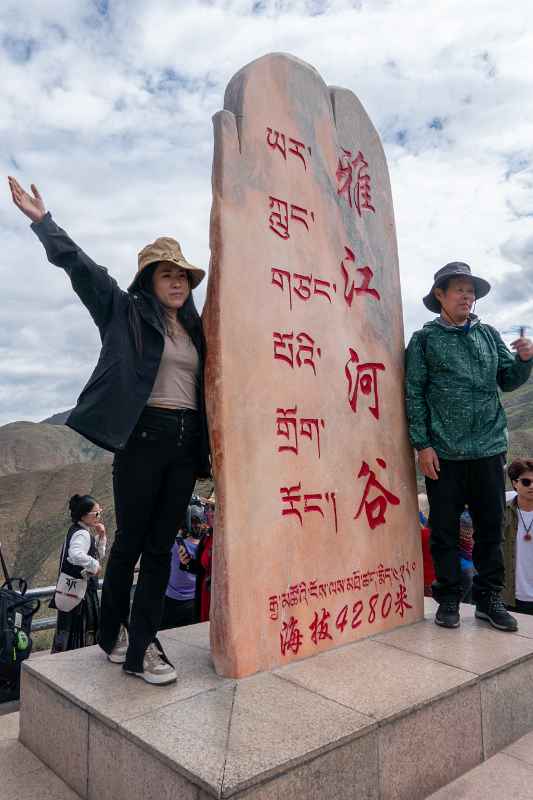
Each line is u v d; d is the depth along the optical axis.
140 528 2.75
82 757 2.44
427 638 3.38
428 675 2.79
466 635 3.43
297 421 3.25
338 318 3.61
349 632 3.32
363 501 3.55
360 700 2.49
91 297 2.64
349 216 3.83
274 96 3.42
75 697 2.51
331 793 2.11
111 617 2.90
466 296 3.66
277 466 3.10
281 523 3.07
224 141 3.08
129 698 2.50
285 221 3.37
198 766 1.94
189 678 2.74
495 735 2.83
